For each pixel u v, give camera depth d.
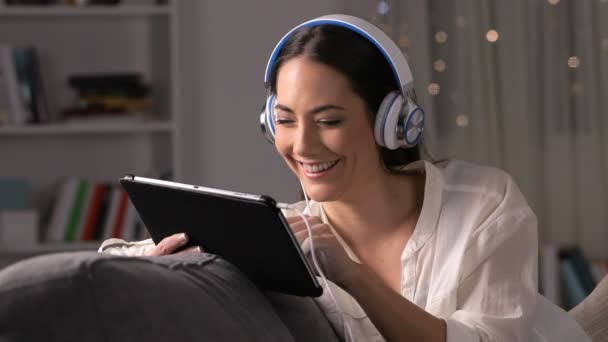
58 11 3.90
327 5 4.27
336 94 1.53
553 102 4.21
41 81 3.92
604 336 2.01
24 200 3.92
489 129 4.17
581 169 4.23
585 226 4.26
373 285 1.49
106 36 4.22
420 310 1.52
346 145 1.55
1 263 4.03
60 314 0.91
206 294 1.10
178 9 4.18
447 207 1.74
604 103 4.20
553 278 3.87
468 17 4.14
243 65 4.30
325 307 1.49
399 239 1.76
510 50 4.16
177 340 1.00
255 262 1.33
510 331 1.58
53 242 3.89
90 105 3.96
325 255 1.47
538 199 4.26
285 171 4.34
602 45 4.18
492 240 1.65
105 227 3.93
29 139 4.22
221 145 4.31
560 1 4.17
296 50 1.55
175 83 3.93
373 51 1.59
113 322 0.94
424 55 4.10
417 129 1.64
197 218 1.37
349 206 1.74
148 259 1.10
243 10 4.28
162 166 4.18
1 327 0.88
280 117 1.57
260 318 1.18
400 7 4.12
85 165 4.27
